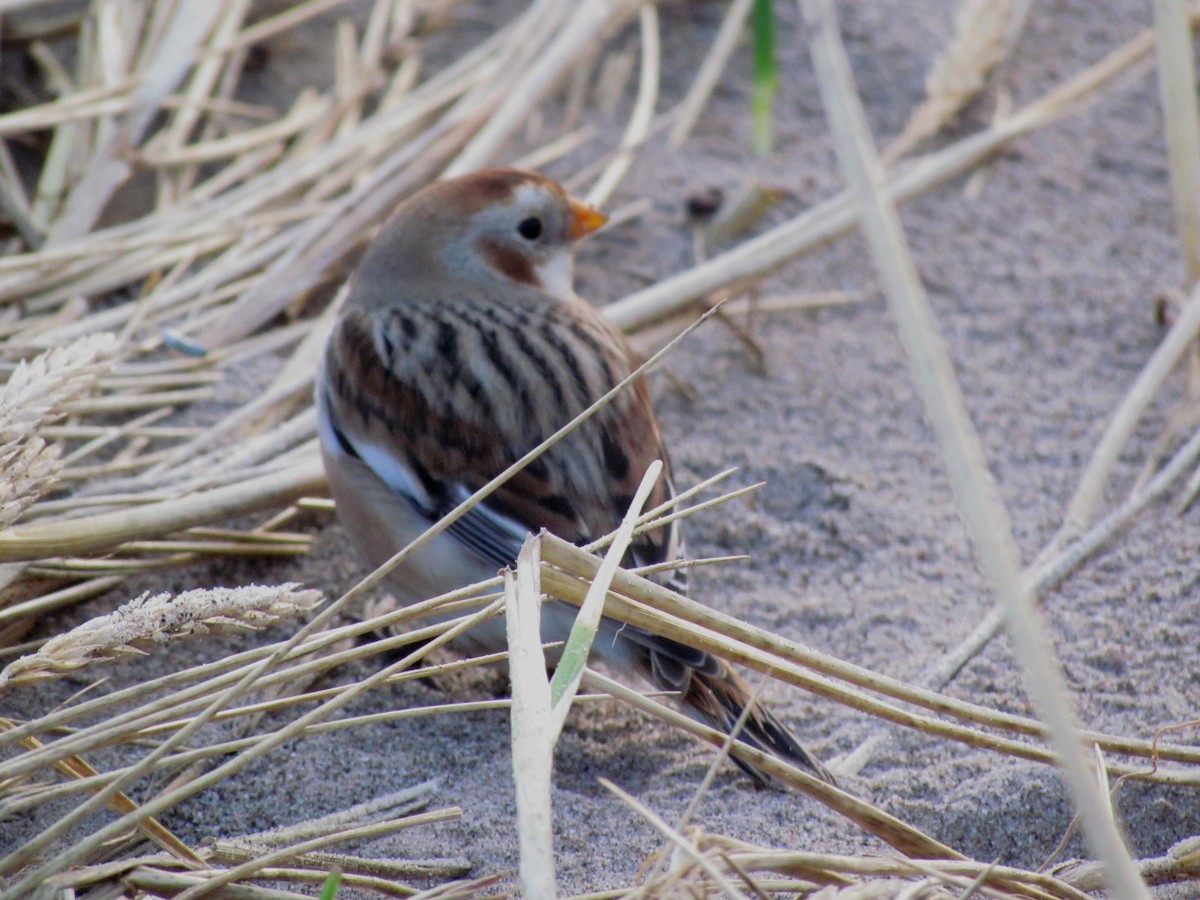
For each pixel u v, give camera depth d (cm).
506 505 615
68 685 618
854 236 949
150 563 671
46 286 831
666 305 846
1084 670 640
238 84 1044
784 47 1096
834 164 1001
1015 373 836
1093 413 808
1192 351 825
